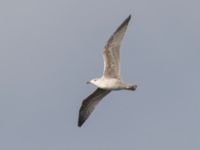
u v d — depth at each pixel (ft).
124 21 105.60
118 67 105.70
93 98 109.81
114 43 105.70
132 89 104.94
